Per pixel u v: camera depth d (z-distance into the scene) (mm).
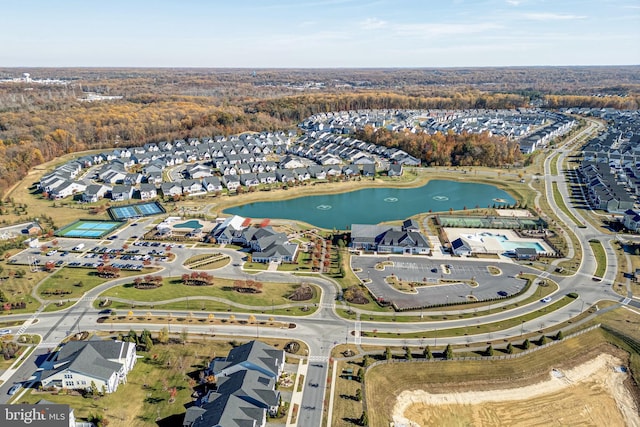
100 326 89375
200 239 132875
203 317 92625
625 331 89062
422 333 88062
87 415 66875
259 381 71062
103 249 125438
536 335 87625
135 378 74875
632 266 115750
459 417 70562
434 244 130250
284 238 128000
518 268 115188
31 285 105062
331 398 71188
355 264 117312
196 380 74500
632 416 72312
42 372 74562
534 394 75375
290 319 92188
